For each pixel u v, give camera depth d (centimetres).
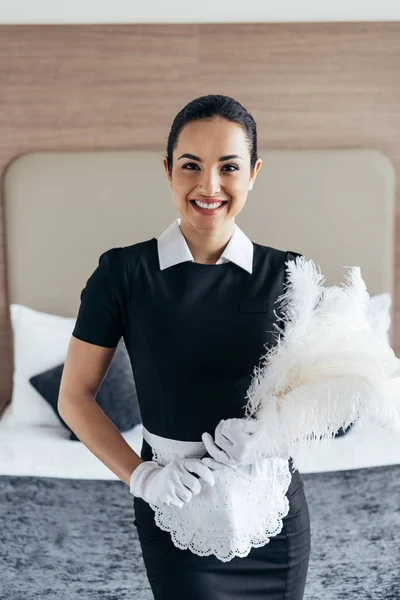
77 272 328
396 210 332
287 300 150
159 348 147
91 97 321
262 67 321
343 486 248
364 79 322
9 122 323
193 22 318
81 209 324
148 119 324
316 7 318
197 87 322
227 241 154
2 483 248
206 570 151
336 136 326
